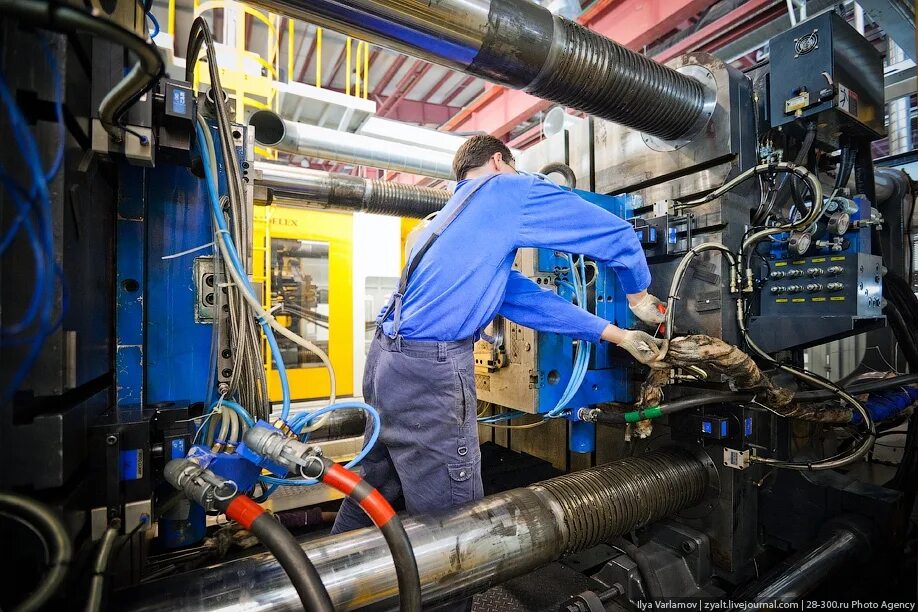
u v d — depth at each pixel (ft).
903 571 5.33
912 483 6.37
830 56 4.62
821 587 5.19
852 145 5.46
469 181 4.15
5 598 1.87
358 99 10.23
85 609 2.07
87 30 1.74
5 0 1.57
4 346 1.85
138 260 3.49
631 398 6.23
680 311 5.70
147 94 2.86
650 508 4.76
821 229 5.10
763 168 4.75
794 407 5.14
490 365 6.09
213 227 3.61
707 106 5.42
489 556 3.37
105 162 3.11
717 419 5.09
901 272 7.64
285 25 10.82
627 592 4.93
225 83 8.39
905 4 6.18
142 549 3.28
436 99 14.79
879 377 6.88
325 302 12.12
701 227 5.47
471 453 3.69
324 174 8.09
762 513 5.92
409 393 3.63
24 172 1.94
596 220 3.88
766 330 5.38
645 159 6.19
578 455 7.47
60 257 2.13
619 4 7.89
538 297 4.60
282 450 2.66
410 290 3.90
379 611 3.04
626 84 4.79
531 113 10.39
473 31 3.90
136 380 3.46
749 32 8.21
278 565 2.87
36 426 2.03
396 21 3.62
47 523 1.80
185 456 3.21
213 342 3.63
